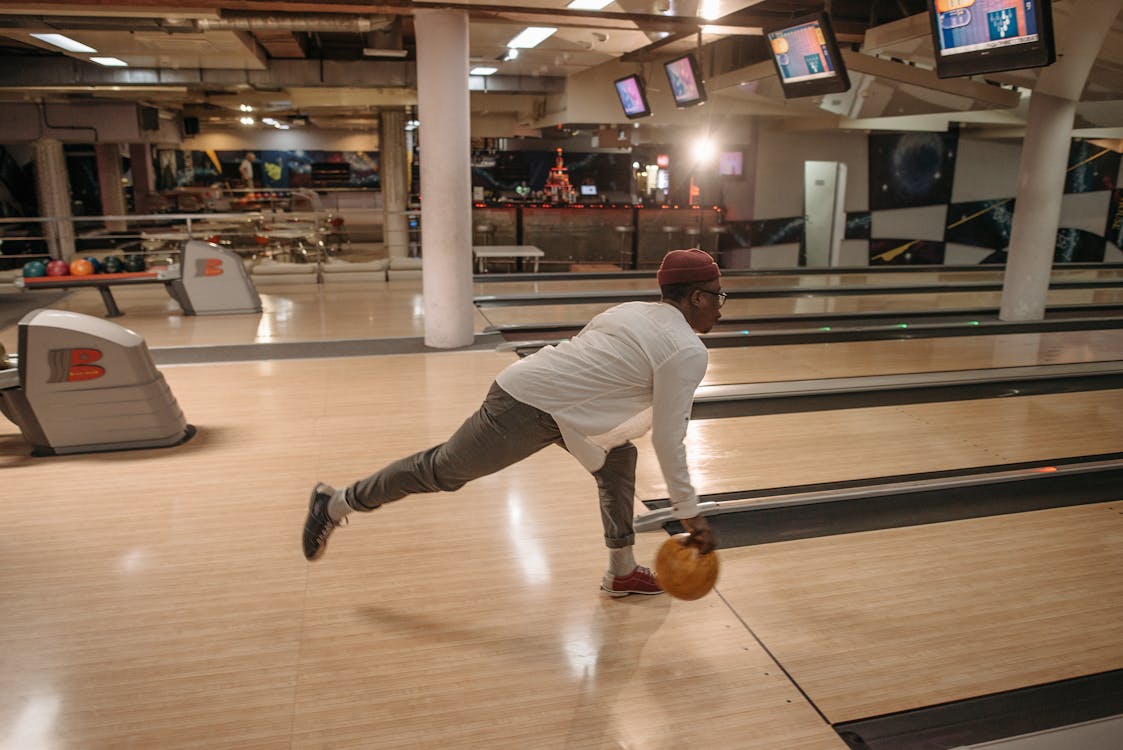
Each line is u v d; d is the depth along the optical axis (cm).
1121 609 248
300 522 303
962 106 862
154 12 583
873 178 1366
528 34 746
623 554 243
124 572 264
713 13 647
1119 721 166
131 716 193
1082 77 645
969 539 296
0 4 566
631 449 235
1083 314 785
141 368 369
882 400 481
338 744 184
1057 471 360
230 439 394
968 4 454
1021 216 712
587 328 214
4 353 381
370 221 2091
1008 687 208
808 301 846
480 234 1280
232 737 186
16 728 189
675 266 204
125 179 1698
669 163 1427
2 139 1163
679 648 223
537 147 1636
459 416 432
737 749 183
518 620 237
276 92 1214
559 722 192
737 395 478
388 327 666
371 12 567
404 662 216
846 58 780
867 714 196
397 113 1276
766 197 1317
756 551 284
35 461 362
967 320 740
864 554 283
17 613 238
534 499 324
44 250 1425
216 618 237
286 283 912
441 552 279
